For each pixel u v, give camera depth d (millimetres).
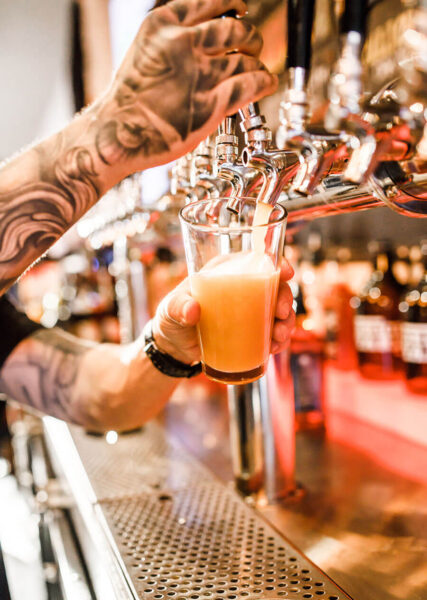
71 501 1196
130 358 994
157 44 558
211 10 562
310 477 1097
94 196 632
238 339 618
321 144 498
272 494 1016
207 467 1223
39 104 2803
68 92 2641
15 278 670
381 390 1483
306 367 1368
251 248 608
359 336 1537
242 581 725
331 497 998
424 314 1310
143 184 1392
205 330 634
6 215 637
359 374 1554
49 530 1400
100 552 860
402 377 1501
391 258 1484
